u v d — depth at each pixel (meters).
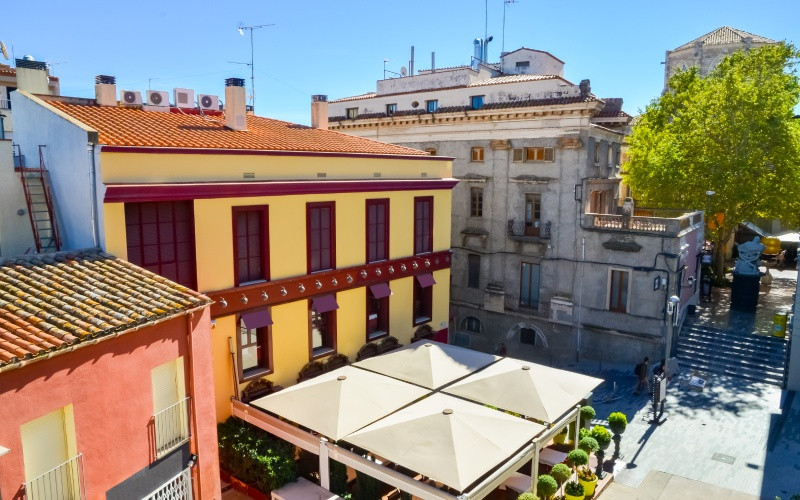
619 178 31.44
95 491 10.32
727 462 18.22
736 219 32.81
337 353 20.36
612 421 17.42
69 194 14.94
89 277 12.48
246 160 17.06
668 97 36.06
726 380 24.44
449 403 15.57
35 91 19.73
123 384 10.76
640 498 16.25
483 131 29.66
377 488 15.01
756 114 29.72
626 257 25.84
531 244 28.53
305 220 18.80
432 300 24.25
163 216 15.45
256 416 16.25
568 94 27.03
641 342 25.94
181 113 21.23
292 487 14.80
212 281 16.52
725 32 53.50
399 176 22.36
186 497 12.30
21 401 9.05
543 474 16.11
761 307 31.12
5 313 10.23
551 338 28.50
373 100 34.75
